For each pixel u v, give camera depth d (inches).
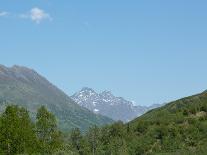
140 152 6378.0
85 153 6875.0
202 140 6053.2
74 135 7175.2
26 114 4392.2
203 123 6678.2
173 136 6446.9
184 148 5915.4
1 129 4050.2
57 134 4515.3
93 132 7273.6
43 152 4286.4
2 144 3998.5
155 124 7258.9
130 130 7303.2
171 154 5743.1
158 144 6392.7
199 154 5497.1
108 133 7332.7
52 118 4498.0
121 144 6643.7
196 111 7470.5
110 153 6579.7
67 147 6028.5
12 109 4190.5
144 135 6835.6
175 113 7854.3
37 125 4424.2
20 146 4047.7
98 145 7012.8
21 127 4126.5
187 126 6737.2
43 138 4431.6
